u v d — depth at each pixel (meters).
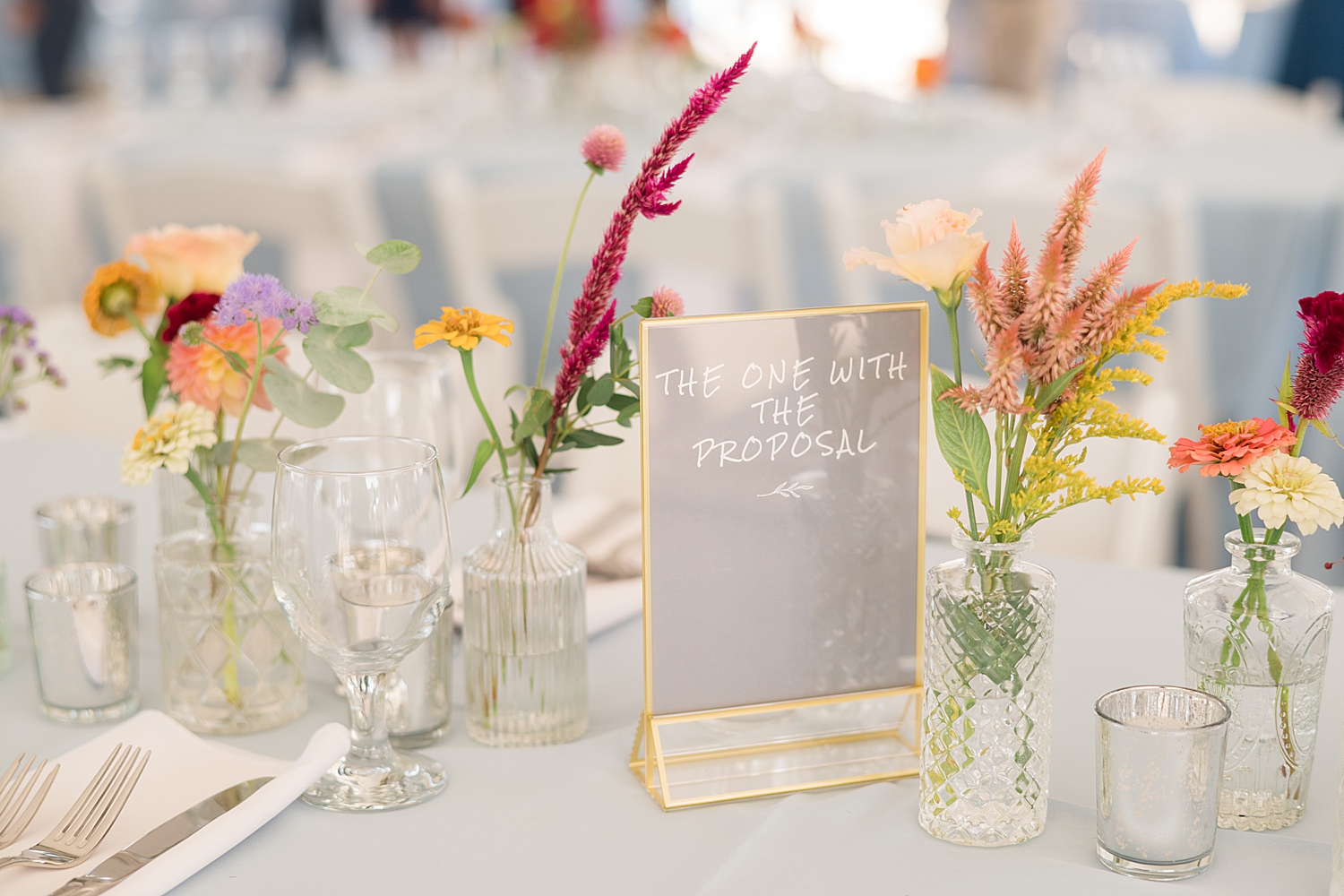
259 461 1.00
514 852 0.84
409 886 0.80
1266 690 0.83
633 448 1.70
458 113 3.96
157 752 0.94
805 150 3.43
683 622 0.93
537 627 0.95
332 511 0.84
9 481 1.63
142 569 1.38
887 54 6.23
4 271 3.77
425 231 3.34
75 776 0.90
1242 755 0.84
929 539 1.39
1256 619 0.82
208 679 1.00
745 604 0.94
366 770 0.92
